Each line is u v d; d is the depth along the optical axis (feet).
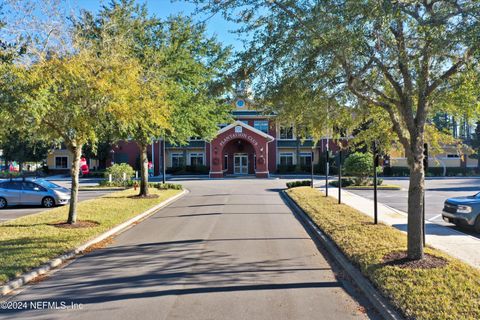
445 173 140.87
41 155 165.99
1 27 28.25
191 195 80.89
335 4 21.01
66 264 27.12
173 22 62.13
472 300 17.65
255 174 150.10
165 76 55.72
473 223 37.78
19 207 63.31
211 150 144.05
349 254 26.89
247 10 24.43
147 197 69.77
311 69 23.63
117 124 42.86
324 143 156.35
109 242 34.35
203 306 18.75
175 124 62.49
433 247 29.60
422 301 17.76
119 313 17.97
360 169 95.76
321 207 52.85
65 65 31.32
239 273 24.25
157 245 32.60
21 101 28.07
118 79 35.68
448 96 24.40
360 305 19.11
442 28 19.86
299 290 21.18
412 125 23.52
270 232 38.19
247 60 24.47
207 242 33.50
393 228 36.27
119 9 50.70
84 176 149.18
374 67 23.98
